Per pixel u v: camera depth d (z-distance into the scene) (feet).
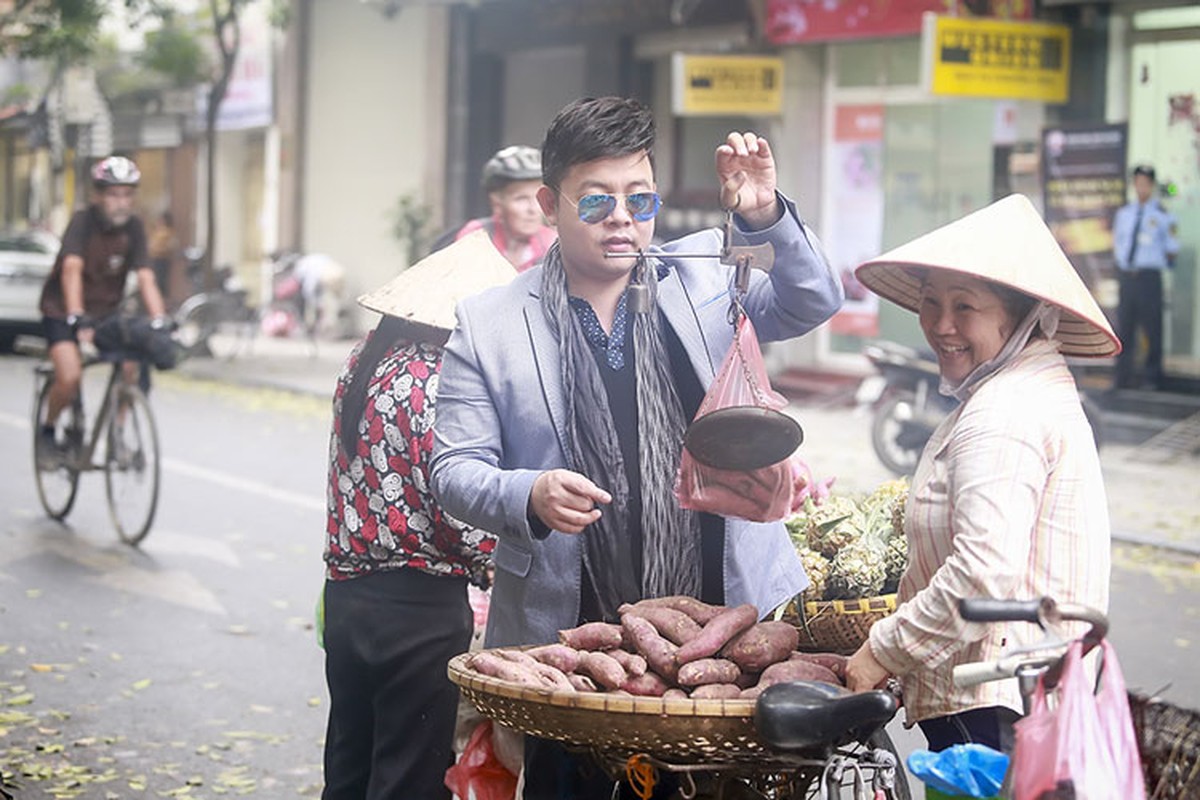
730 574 12.44
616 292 12.73
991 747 11.32
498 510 11.83
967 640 10.68
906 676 11.54
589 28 68.74
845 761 11.05
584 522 11.55
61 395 33.19
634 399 12.59
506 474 11.89
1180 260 50.14
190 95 99.86
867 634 12.64
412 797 13.70
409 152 81.00
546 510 11.58
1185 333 50.11
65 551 31.78
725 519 12.51
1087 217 49.16
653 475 12.42
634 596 12.50
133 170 32.76
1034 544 11.01
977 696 11.21
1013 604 9.73
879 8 55.26
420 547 13.56
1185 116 49.57
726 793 11.23
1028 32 49.34
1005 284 10.96
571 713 10.69
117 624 26.58
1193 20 48.80
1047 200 49.83
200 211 100.94
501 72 76.33
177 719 21.95
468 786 13.25
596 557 12.46
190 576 29.94
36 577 29.60
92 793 19.11
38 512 35.58
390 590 13.69
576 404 12.46
